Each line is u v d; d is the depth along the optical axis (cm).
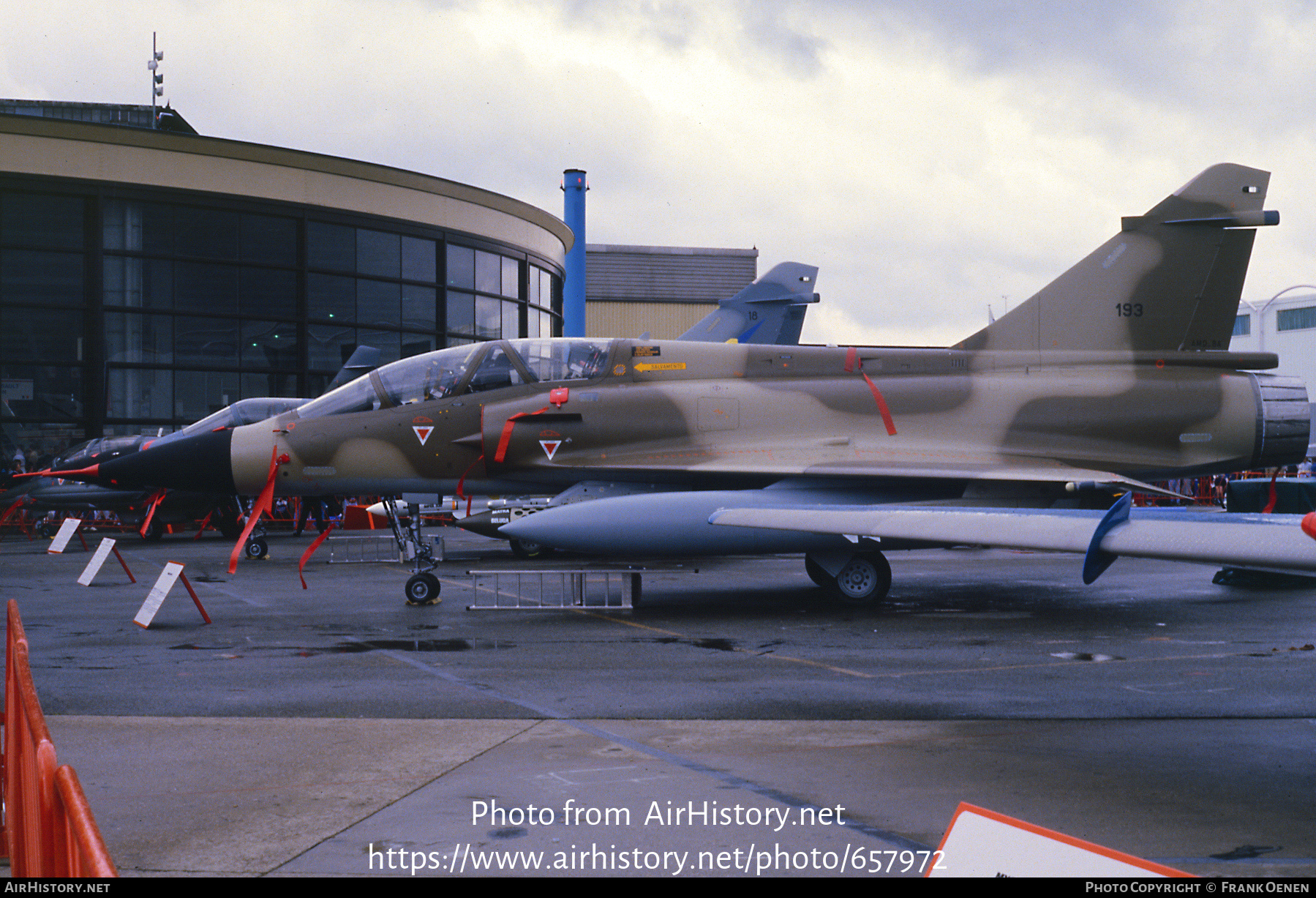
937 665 855
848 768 542
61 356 3030
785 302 2938
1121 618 1152
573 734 619
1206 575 1678
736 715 670
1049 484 1337
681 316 7150
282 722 654
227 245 3203
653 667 850
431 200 3553
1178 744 593
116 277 3077
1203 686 767
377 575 1711
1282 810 473
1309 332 6431
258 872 401
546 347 1403
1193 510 480
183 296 3159
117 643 986
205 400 3195
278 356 3278
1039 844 182
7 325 2978
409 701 714
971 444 1373
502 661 880
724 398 1370
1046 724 645
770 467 1273
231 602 1328
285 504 3103
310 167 3288
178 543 2572
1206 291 1465
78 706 702
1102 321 1452
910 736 612
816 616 1173
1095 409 1398
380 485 1378
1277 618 1159
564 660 883
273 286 3269
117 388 3084
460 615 1188
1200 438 1420
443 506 2031
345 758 565
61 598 1378
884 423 1377
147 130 3075
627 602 1216
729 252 7231
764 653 922
